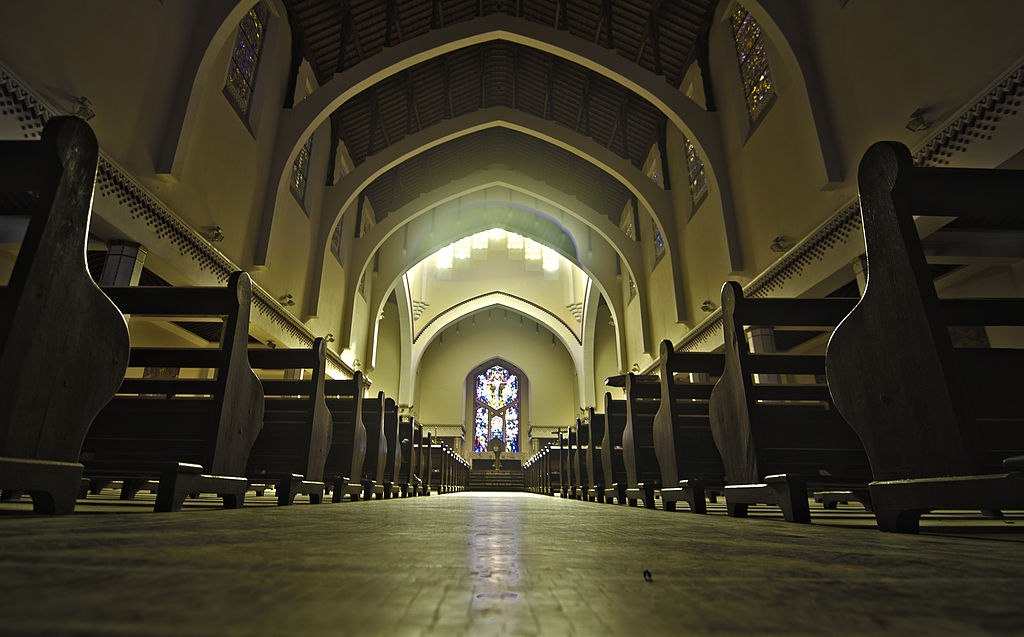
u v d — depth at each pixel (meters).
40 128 4.84
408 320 19.20
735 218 9.16
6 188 1.85
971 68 4.74
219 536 1.24
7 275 5.83
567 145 12.02
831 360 2.14
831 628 0.48
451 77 12.86
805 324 3.19
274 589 0.62
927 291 1.69
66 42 5.11
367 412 5.98
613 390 15.86
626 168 12.10
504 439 22.98
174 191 6.73
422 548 1.12
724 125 9.56
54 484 1.79
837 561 0.97
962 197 1.82
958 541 1.43
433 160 14.91
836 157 6.51
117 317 2.14
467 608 0.55
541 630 0.46
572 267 20.94
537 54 12.11
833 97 6.59
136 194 6.00
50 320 1.83
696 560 0.98
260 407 3.44
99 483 4.71
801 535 1.63
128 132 5.90
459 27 9.84
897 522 1.75
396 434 7.26
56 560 0.78
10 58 4.59
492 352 23.12
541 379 22.73
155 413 3.05
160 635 0.40
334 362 12.66
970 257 5.76
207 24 7.00
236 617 0.47
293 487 3.75
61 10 5.06
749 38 8.83
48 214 1.80
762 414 3.14
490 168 15.46
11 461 1.62
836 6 6.49
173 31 6.58
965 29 4.79
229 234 8.03
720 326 9.61
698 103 10.72
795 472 2.91
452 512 3.11
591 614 0.53
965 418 1.54
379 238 14.35
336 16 10.23
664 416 4.19
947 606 0.58
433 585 0.68
